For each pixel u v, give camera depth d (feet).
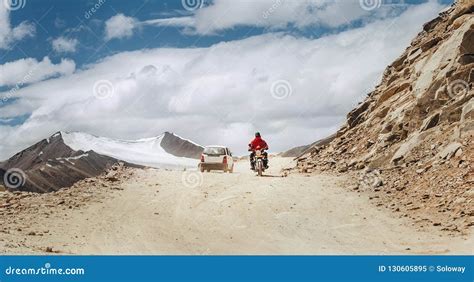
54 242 47.16
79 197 66.54
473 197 55.83
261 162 89.81
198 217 58.75
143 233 51.62
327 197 66.54
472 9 93.35
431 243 46.96
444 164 66.44
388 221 55.47
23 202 63.36
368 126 95.96
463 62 78.38
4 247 43.73
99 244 47.16
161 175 86.79
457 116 74.84
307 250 45.78
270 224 55.62
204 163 99.76
